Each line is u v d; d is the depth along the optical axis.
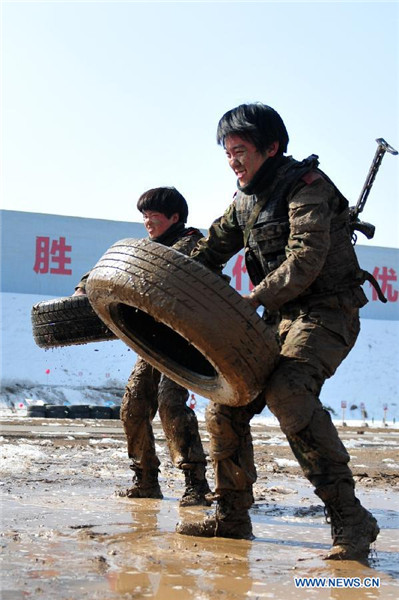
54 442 9.08
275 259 3.54
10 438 9.52
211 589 2.63
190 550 3.27
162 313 3.14
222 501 3.63
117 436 10.57
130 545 3.32
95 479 5.68
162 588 2.61
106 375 37.09
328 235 3.34
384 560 3.20
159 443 9.43
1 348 37.06
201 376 3.57
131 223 42.16
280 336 3.52
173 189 4.86
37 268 40.69
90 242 41.44
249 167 3.53
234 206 3.82
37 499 4.59
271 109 3.55
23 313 39.16
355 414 38.62
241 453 3.63
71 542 3.32
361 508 3.26
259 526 4.02
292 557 3.21
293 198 3.41
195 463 4.59
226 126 3.54
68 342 5.21
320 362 3.33
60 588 2.55
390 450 10.37
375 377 41.69
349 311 3.50
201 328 3.09
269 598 2.56
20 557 2.99
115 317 3.68
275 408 3.25
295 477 6.34
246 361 3.16
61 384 35.81
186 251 4.63
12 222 40.59
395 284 47.12
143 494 4.87
